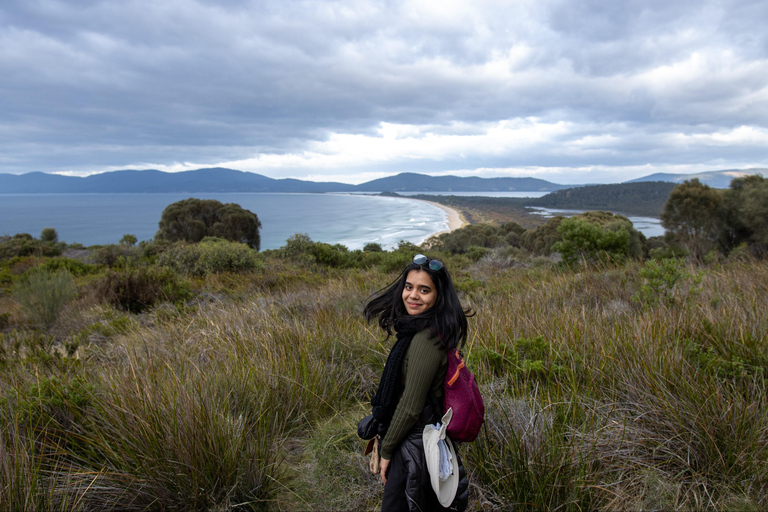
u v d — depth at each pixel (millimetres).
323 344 3709
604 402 2561
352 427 2586
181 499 1970
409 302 1469
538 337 3041
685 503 1852
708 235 18453
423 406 1365
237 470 2121
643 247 24031
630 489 1946
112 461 2117
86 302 7141
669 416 2242
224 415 2463
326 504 2027
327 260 13367
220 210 49281
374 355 3547
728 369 2680
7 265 15398
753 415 2141
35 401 2467
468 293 6160
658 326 3309
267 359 3295
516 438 2045
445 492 1341
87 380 2967
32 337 4746
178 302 6824
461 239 57438
